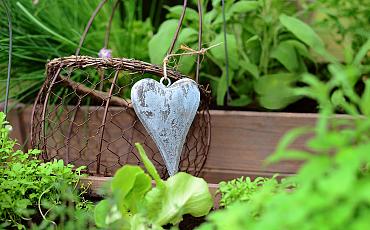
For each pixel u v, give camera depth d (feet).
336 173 2.95
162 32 4.92
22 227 3.97
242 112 4.90
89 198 4.19
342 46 5.30
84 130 4.98
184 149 4.82
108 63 4.25
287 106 5.24
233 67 5.02
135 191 3.83
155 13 5.91
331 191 2.83
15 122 5.16
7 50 5.04
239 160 4.95
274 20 5.22
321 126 3.15
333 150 4.58
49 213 4.09
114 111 4.91
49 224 3.99
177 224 3.92
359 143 3.23
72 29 5.20
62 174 4.12
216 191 4.06
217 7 5.11
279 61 5.28
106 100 4.58
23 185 4.06
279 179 4.90
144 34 5.55
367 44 3.79
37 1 5.14
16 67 5.21
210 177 4.98
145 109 4.11
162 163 4.83
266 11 5.21
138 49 5.44
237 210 3.16
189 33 4.88
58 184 4.01
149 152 4.86
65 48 5.27
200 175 4.87
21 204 3.99
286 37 5.34
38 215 4.09
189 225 4.03
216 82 5.24
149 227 3.74
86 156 4.98
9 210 4.03
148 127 4.14
